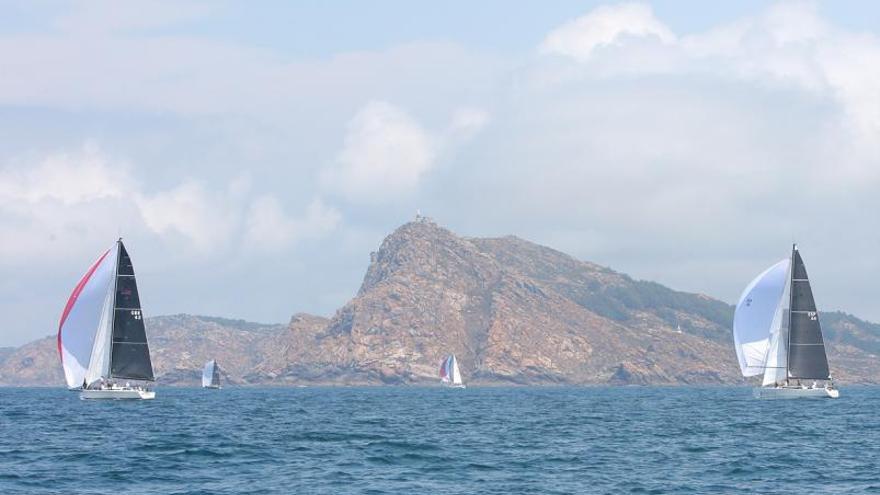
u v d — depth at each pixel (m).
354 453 71.19
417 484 55.06
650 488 53.72
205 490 52.66
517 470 61.50
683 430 95.81
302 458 67.88
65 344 128.88
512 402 193.00
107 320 130.00
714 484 55.28
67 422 105.56
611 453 71.94
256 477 57.88
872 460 67.06
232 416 122.88
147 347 131.00
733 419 113.44
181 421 108.69
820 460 67.00
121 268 130.25
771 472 60.44
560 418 121.25
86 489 53.09
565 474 59.53
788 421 108.69
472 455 70.25
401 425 105.50
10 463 64.56
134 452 71.38
